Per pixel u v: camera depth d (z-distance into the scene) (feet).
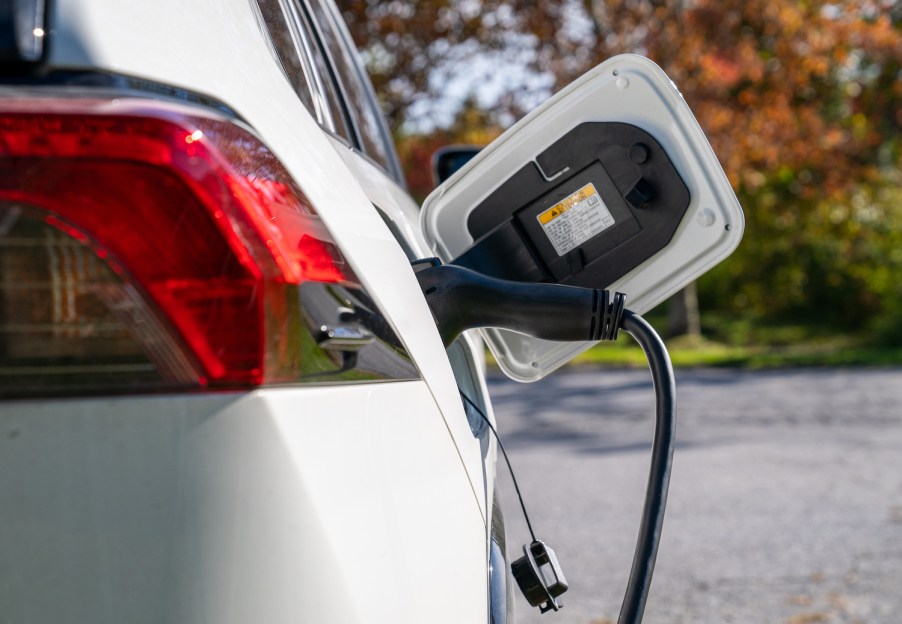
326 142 3.80
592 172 5.68
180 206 2.76
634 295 5.77
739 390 33.55
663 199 5.62
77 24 2.82
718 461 20.49
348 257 3.24
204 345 2.74
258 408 2.75
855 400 30.07
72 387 2.66
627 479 18.84
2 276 2.64
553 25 43.83
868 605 11.59
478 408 5.29
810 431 24.38
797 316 74.54
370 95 11.05
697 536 14.62
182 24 3.14
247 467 2.72
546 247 5.81
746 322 74.38
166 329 2.72
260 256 2.84
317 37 6.94
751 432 24.40
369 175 5.60
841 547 13.96
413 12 41.45
